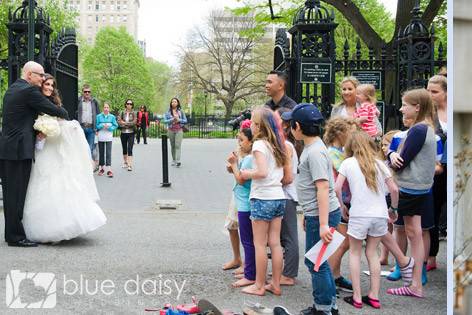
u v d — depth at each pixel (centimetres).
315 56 970
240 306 484
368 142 496
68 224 682
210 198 1070
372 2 2858
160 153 2064
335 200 447
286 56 1002
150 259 636
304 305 489
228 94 5738
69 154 693
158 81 8906
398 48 990
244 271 546
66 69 1164
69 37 1217
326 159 435
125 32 6812
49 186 684
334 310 452
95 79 6606
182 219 877
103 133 1345
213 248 695
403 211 518
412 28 959
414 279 519
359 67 1008
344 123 553
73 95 1238
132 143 1488
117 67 6619
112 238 736
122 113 1491
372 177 482
